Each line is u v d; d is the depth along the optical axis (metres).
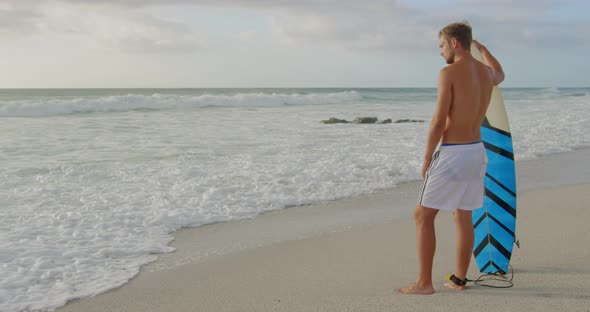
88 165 8.64
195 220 5.45
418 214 3.15
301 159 9.34
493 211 3.60
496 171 3.62
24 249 4.37
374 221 5.45
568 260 3.81
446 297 3.12
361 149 10.73
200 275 3.77
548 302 2.99
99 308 3.16
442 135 3.06
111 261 4.13
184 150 10.50
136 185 7.12
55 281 3.66
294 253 4.30
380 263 3.97
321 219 5.56
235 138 12.73
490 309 2.90
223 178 7.58
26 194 6.53
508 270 3.62
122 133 13.55
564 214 5.38
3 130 13.81
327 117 20.98
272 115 21.47
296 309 3.02
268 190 6.88
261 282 3.57
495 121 3.65
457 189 3.01
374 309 2.97
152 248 4.47
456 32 3.02
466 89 2.92
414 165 8.75
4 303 3.24
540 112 21.98
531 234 4.59
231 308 3.09
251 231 5.09
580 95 49.22
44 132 13.50
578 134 13.15
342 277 3.63
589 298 3.04
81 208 5.82
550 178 7.81
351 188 7.13
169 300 3.27
